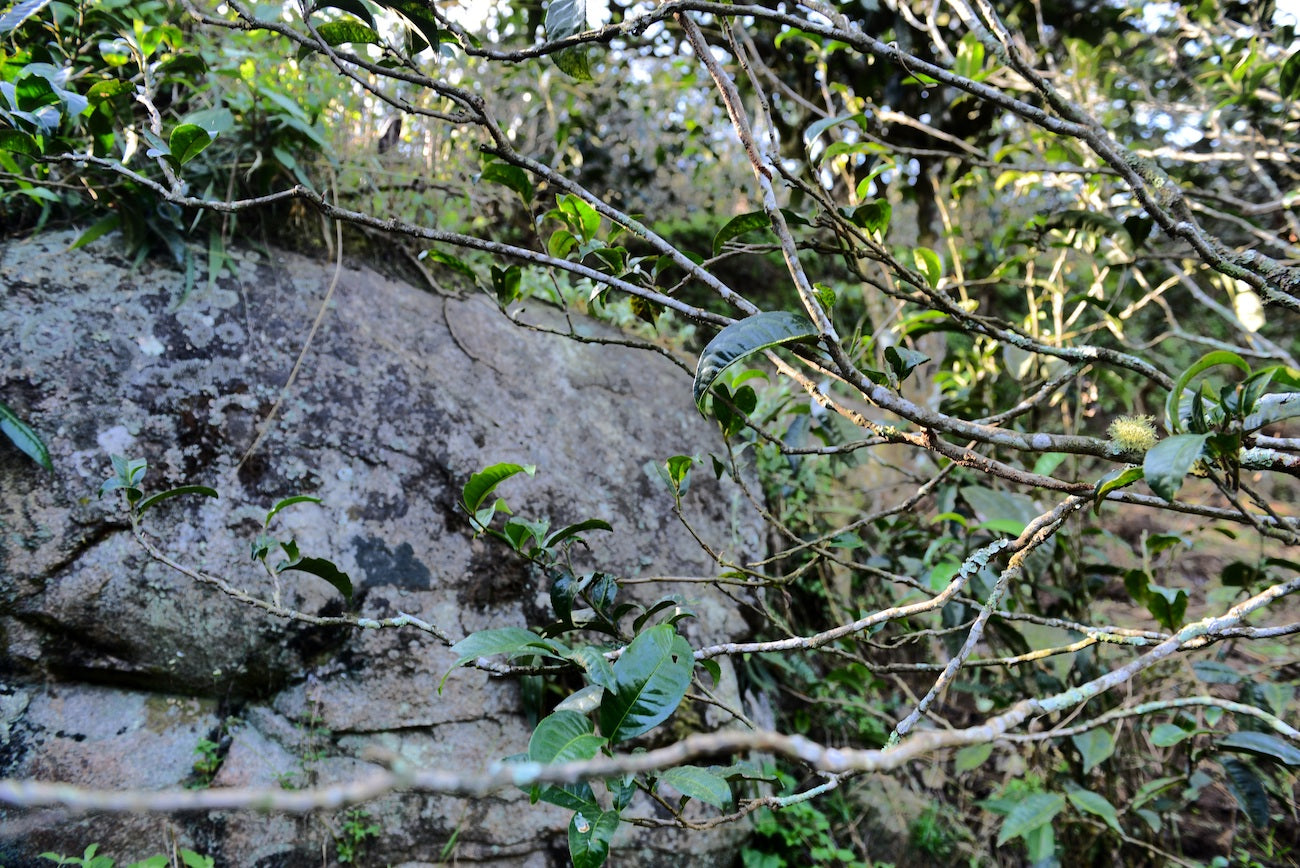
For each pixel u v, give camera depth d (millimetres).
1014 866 2471
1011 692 2320
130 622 1680
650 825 1095
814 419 2148
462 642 1081
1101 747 2078
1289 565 1948
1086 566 2311
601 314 2850
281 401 1949
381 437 2037
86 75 1838
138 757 1646
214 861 1642
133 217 1947
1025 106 1145
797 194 2598
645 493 2391
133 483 1357
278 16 2285
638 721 928
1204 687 2209
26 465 1657
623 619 2168
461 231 2652
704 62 1030
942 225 3873
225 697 1773
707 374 887
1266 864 2428
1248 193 3229
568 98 3482
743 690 2383
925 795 2656
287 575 1817
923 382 3541
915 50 3260
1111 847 2307
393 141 2693
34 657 1613
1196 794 2064
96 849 1558
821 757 484
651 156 4277
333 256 2301
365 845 1766
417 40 1198
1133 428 948
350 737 1813
